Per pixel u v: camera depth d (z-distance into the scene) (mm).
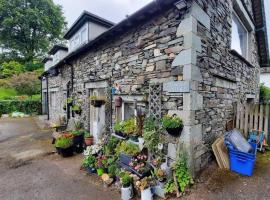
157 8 3465
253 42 7305
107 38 5117
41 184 3898
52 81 11570
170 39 3471
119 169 3854
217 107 4258
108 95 5316
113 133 4973
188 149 3184
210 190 3107
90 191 3570
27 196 3449
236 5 5195
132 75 4406
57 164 4992
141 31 4117
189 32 3127
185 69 3189
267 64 8781
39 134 8797
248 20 6223
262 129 5078
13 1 24531
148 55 3951
